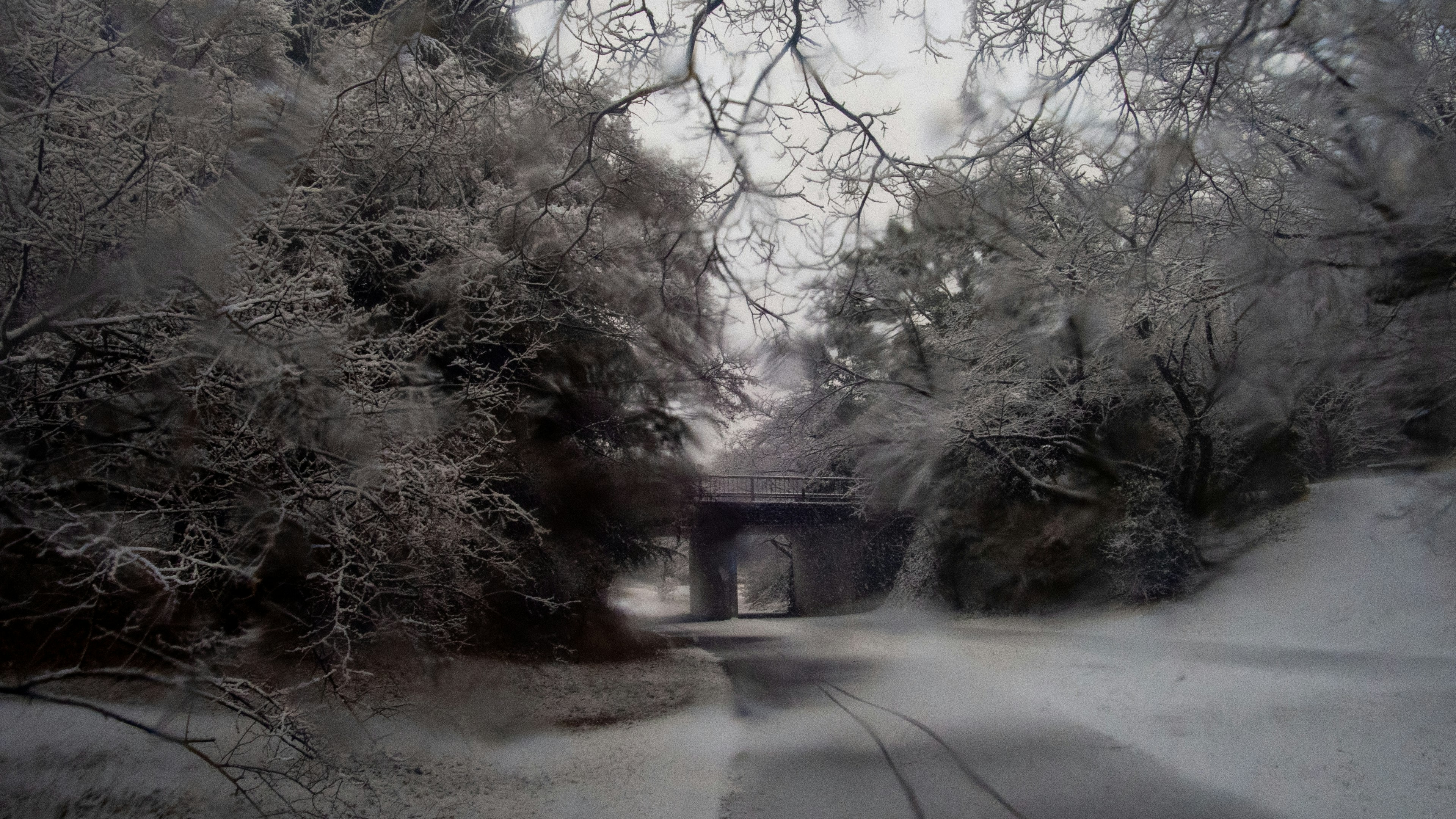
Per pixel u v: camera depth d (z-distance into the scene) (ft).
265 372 17.34
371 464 19.21
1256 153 32.32
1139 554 67.82
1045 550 77.82
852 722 34.09
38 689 18.53
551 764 27.55
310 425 18.34
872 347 68.74
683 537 83.46
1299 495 68.64
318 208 21.88
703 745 30.55
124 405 18.62
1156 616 61.72
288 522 20.61
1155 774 22.61
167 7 18.88
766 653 64.54
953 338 65.16
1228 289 37.60
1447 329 34.58
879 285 54.03
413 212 24.79
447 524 23.71
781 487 110.32
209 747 22.09
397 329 24.44
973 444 74.33
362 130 23.81
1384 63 27.73
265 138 21.43
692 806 22.27
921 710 35.96
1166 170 26.48
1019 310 60.54
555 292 35.70
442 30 22.77
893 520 101.55
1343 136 30.58
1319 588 53.98
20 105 17.37
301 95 22.85
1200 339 52.26
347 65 24.76
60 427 17.74
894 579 108.27
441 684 29.86
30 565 17.58
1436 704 27.58
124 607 18.06
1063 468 76.89
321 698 23.20
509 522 40.55
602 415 50.72
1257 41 24.53
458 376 30.48
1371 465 64.64
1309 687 32.68
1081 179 35.91
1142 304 47.93
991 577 84.69
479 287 27.68
